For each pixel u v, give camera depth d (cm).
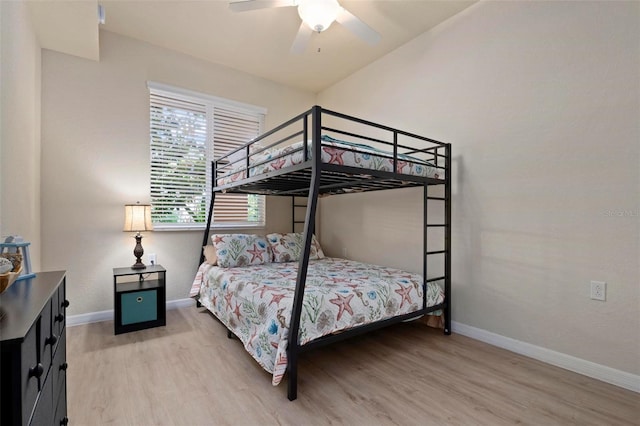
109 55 296
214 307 279
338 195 411
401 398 172
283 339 178
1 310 78
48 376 94
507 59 239
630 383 181
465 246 266
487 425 150
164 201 330
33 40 230
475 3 259
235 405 165
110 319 295
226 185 302
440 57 287
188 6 259
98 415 155
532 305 225
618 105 187
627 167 184
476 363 215
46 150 267
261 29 292
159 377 192
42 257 266
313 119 184
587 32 199
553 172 214
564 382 190
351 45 323
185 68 337
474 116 261
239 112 379
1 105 143
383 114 344
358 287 224
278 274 273
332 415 157
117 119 300
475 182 260
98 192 291
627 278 184
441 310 271
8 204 155
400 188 315
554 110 214
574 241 205
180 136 338
